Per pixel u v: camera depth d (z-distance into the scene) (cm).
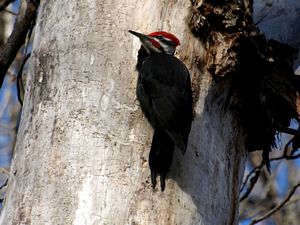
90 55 1140
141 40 1148
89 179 1061
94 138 1087
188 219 1086
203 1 1178
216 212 1134
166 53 1162
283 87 1316
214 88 1179
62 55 1148
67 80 1127
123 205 1055
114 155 1081
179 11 1187
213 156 1155
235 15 1187
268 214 1560
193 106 1153
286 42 1417
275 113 1330
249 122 1261
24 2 1458
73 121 1098
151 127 1111
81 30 1158
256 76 1242
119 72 1134
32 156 1098
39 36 1198
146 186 1074
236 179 1212
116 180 1067
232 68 1180
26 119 1145
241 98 1227
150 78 1116
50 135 1097
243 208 1945
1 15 1966
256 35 1220
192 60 1175
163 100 1104
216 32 1184
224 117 1197
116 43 1151
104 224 1041
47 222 1044
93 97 1112
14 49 1441
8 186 1127
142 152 1093
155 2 1182
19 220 1061
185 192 1095
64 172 1067
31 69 1184
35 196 1064
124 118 1107
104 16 1164
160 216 1067
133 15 1172
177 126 1087
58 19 1181
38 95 1141
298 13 1436
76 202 1049
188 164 1112
